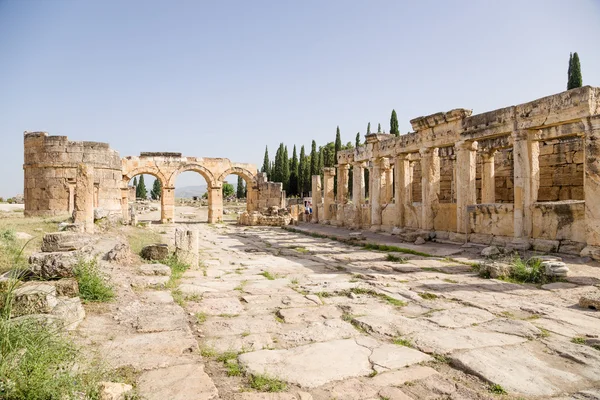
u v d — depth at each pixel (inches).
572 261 451.2
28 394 137.4
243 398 157.6
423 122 737.0
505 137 711.1
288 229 1147.3
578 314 271.7
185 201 3004.4
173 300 304.7
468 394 163.3
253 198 1573.6
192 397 155.3
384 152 880.3
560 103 496.4
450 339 225.3
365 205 1021.2
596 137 456.8
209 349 209.3
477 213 629.3
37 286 232.7
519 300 310.8
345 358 199.0
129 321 245.9
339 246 727.7
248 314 277.1
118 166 1055.0
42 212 971.3
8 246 416.5
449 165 971.3
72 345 182.1
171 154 1413.6
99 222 705.0
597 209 453.4
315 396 160.7
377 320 260.2
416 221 799.1
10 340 163.6
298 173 3171.8
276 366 188.7
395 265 486.0
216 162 1483.8
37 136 972.6
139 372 176.2
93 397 144.8
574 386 170.1
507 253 513.0
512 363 192.4
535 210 539.8
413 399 159.2
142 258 470.3
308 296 327.3
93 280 282.7
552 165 731.4
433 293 335.6
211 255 613.0
